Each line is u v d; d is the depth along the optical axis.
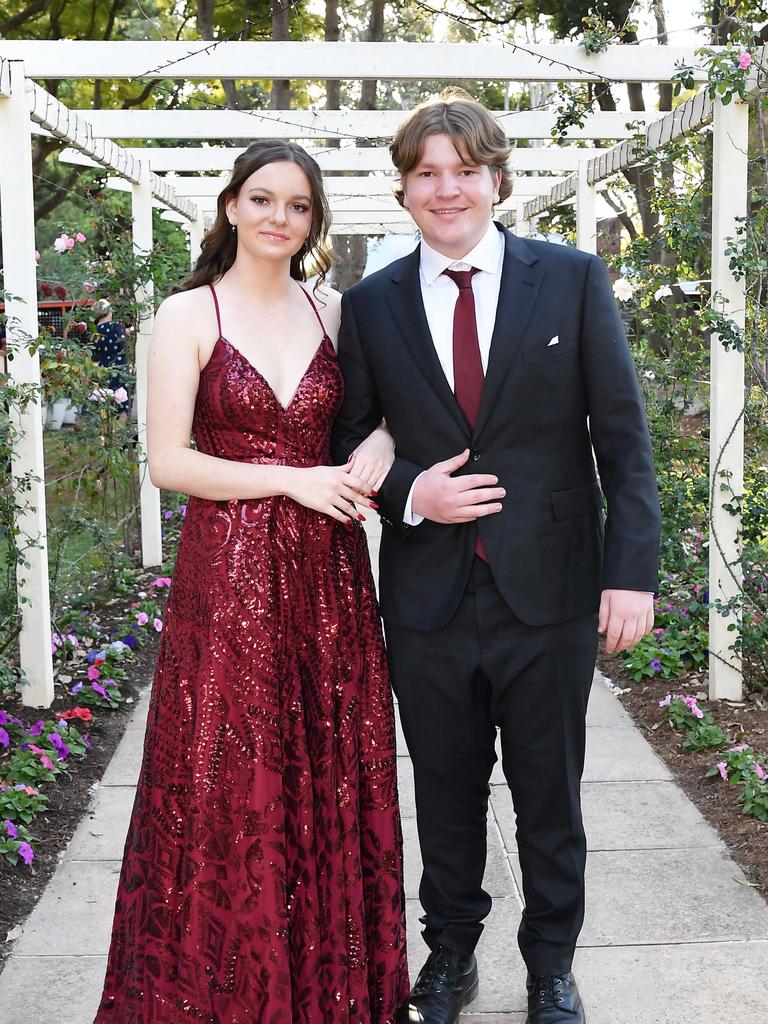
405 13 17.25
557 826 2.34
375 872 2.33
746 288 4.32
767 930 2.87
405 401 2.28
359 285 2.38
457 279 2.24
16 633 4.44
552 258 2.25
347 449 2.34
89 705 4.63
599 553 2.33
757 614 4.57
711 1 6.97
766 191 4.30
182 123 6.28
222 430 2.25
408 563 2.33
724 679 4.43
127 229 7.30
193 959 2.16
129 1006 2.22
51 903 3.07
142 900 2.25
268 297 2.30
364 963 2.28
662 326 5.63
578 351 2.22
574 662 2.28
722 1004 2.55
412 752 2.39
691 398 5.54
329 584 2.28
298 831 2.21
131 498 7.02
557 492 2.26
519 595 2.22
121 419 7.10
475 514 2.19
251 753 2.17
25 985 2.68
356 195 8.69
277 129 6.39
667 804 3.66
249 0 14.03
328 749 2.24
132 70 4.77
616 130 6.29
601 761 4.05
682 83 4.76
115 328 6.86
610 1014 2.52
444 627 2.27
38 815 3.59
